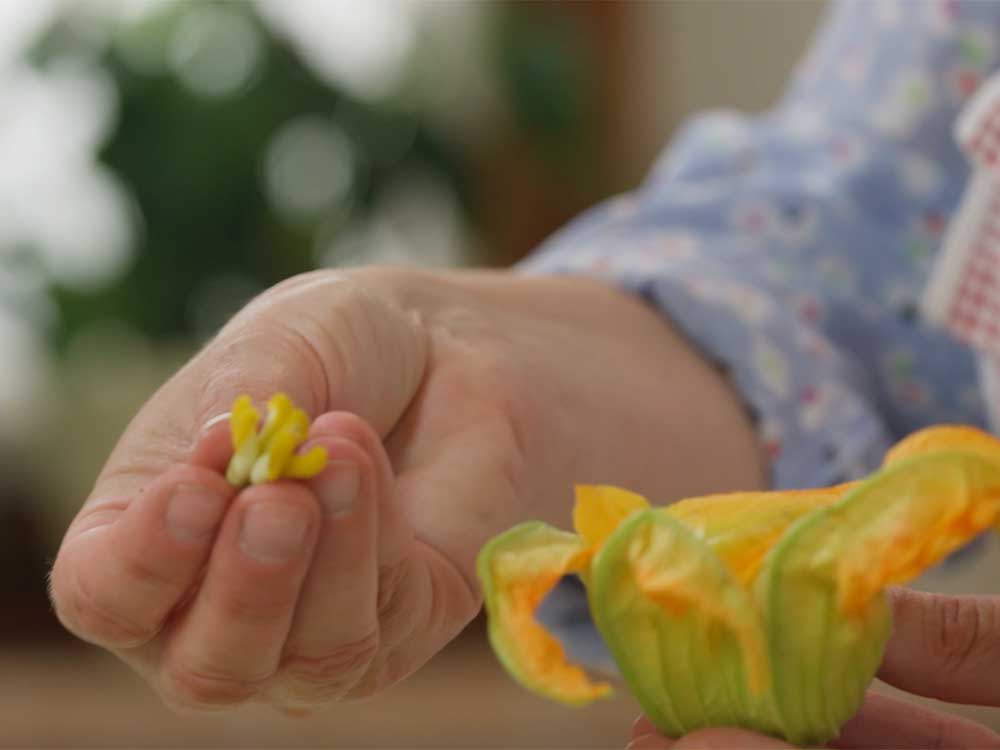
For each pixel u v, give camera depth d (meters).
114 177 2.33
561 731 1.63
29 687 1.83
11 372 2.30
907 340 1.03
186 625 0.56
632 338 0.87
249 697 0.57
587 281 0.91
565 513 0.72
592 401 0.76
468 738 1.59
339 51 2.46
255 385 0.62
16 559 2.17
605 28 2.49
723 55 2.48
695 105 2.50
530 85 2.39
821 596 0.55
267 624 0.56
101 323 2.29
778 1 2.46
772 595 0.55
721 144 1.14
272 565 0.55
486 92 2.40
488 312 0.75
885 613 0.56
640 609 0.56
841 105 1.12
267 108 2.33
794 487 0.89
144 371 2.23
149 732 1.63
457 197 2.43
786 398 0.90
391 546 0.58
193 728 1.65
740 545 0.56
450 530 0.64
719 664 0.56
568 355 0.77
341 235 2.39
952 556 1.05
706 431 0.84
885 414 1.03
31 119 2.40
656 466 0.78
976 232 0.91
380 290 0.72
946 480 0.55
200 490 0.55
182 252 2.32
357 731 1.64
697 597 0.54
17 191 2.38
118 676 1.90
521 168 2.44
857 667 0.56
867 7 1.14
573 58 2.43
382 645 0.60
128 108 2.33
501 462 0.66
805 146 1.11
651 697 0.56
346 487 0.55
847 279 1.03
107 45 2.36
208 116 2.32
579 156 2.44
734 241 1.04
